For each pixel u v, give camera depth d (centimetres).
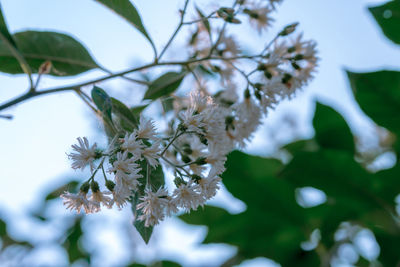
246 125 54
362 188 56
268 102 55
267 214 58
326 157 56
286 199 57
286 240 58
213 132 52
